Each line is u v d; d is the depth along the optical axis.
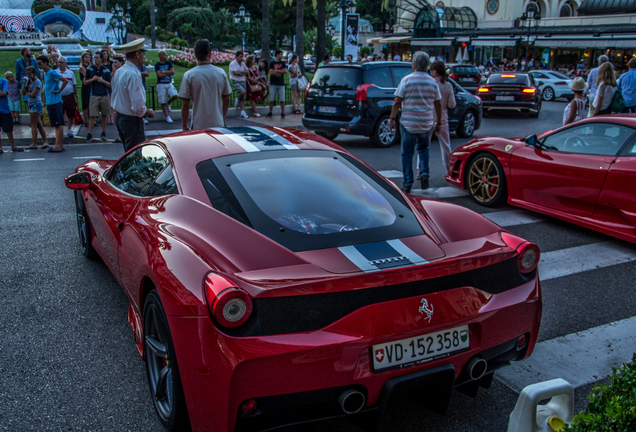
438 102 7.02
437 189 7.40
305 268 2.04
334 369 1.93
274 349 1.87
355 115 10.52
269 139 3.12
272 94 14.78
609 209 5.12
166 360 2.26
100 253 3.87
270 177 2.66
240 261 2.07
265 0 30.25
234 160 2.78
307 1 72.31
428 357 2.10
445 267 2.11
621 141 5.13
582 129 5.54
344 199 2.60
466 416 2.54
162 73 13.39
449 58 43.91
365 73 10.51
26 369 2.86
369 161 9.41
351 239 2.30
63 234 5.17
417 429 2.44
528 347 2.46
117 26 63.97
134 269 2.59
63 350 3.07
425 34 46.31
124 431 2.37
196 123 6.66
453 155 6.94
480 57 42.62
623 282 4.26
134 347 3.12
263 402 1.92
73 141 11.02
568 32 35.75
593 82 10.20
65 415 2.48
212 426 1.97
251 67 14.57
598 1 45.44
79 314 3.52
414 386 2.09
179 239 2.27
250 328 1.89
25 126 12.45
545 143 5.88
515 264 2.38
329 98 10.91
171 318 2.04
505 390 2.77
